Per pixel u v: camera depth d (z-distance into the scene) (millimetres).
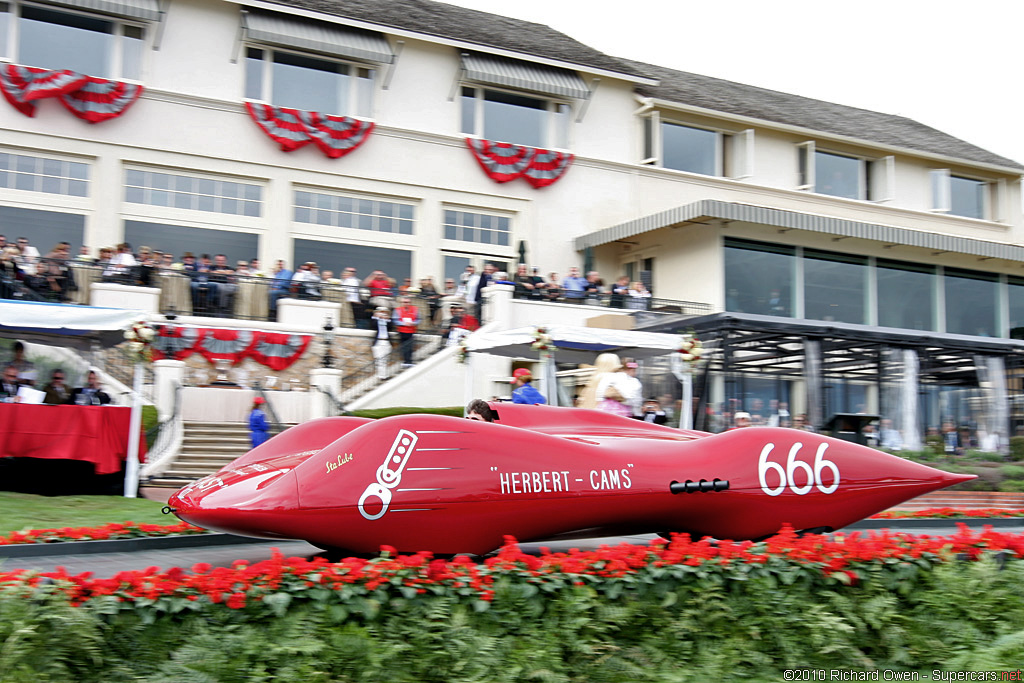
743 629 5211
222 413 16969
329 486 5691
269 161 21141
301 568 4754
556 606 4969
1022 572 5934
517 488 5984
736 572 5387
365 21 21688
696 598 5250
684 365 14539
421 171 22594
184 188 20500
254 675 4176
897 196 28531
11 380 13312
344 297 19125
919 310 26719
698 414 16734
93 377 13727
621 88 25234
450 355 18656
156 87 20156
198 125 20547
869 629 5512
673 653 5051
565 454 6191
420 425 5930
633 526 6473
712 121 26125
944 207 28984
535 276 20844
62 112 19344
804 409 19047
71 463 12078
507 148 23281
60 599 4215
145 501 11539
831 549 5766
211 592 4465
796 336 18531
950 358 20656
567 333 13750
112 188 19703
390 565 4922
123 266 17359
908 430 19312
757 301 23766
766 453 6777
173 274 17812
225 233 20797
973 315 27734
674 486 6395
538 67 23969
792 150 27188
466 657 4539
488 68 22969
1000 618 5660
